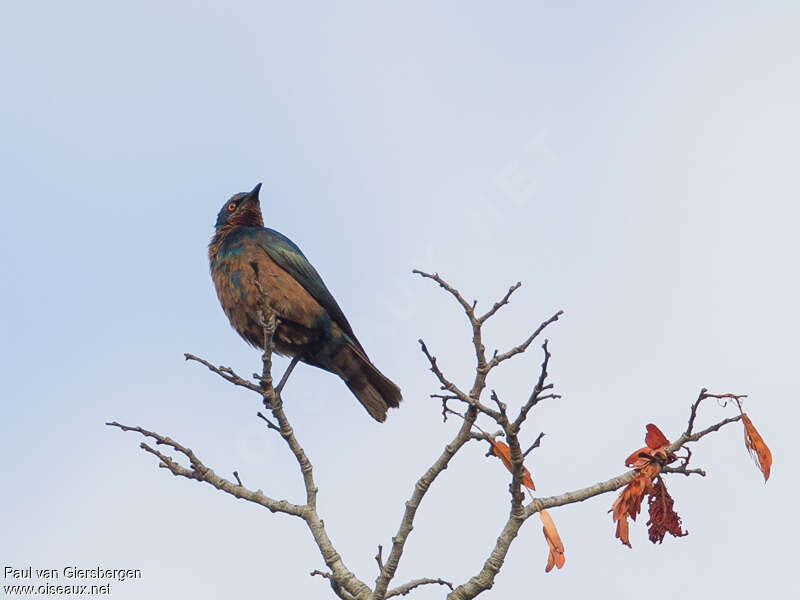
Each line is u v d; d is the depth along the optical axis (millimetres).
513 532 8641
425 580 9359
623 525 8547
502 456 8664
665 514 8523
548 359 8023
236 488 9406
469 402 8484
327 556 9305
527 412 8195
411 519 8859
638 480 8562
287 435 9719
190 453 9344
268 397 9719
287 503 9500
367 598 9062
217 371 9680
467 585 8656
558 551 8398
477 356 8508
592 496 8789
